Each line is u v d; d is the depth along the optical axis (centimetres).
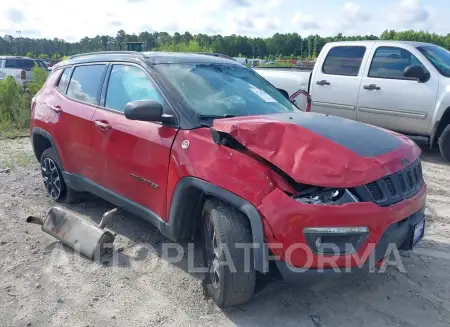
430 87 719
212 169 311
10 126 1068
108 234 396
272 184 284
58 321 309
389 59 771
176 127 353
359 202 279
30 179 627
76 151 460
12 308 322
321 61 854
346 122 358
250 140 302
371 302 333
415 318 314
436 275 370
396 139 346
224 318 314
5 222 473
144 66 403
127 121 395
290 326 306
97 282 358
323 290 349
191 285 354
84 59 490
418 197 319
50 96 514
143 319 312
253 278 303
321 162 284
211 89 396
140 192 382
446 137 713
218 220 304
